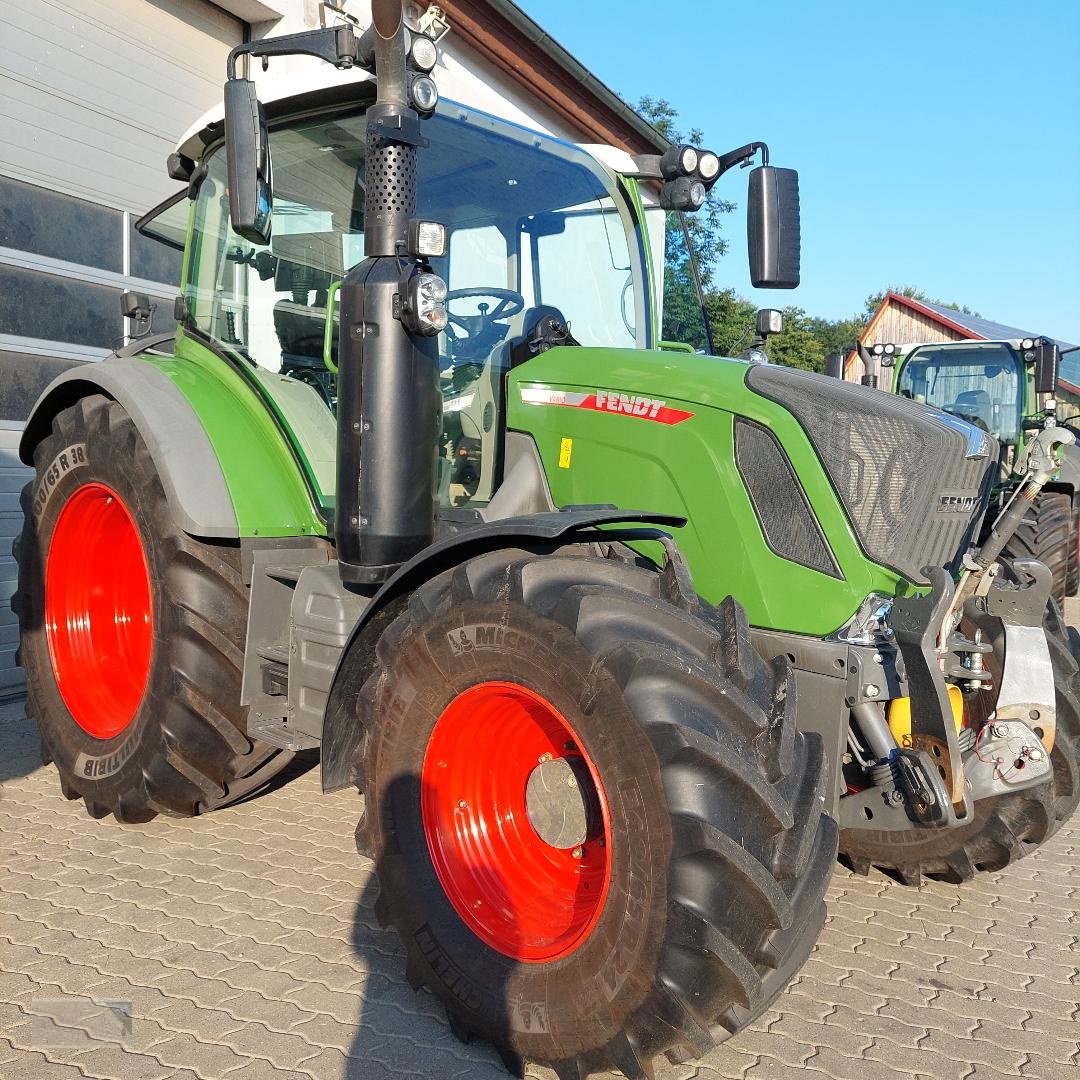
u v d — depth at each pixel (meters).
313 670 2.97
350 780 2.73
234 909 3.04
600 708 2.13
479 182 3.25
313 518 3.36
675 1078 2.30
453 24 7.70
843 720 2.51
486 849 2.58
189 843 3.56
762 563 2.62
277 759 3.66
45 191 5.38
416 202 3.00
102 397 3.80
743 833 2.05
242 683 3.25
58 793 4.04
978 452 2.79
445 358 3.14
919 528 2.57
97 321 5.75
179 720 3.30
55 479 3.87
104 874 3.27
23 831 3.63
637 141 10.31
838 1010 2.62
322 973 2.70
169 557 3.30
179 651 3.29
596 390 2.90
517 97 8.87
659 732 2.05
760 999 2.09
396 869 2.50
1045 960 2.93
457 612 2.40
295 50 2.79
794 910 2.12
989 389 8.87
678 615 2.23
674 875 2.02
